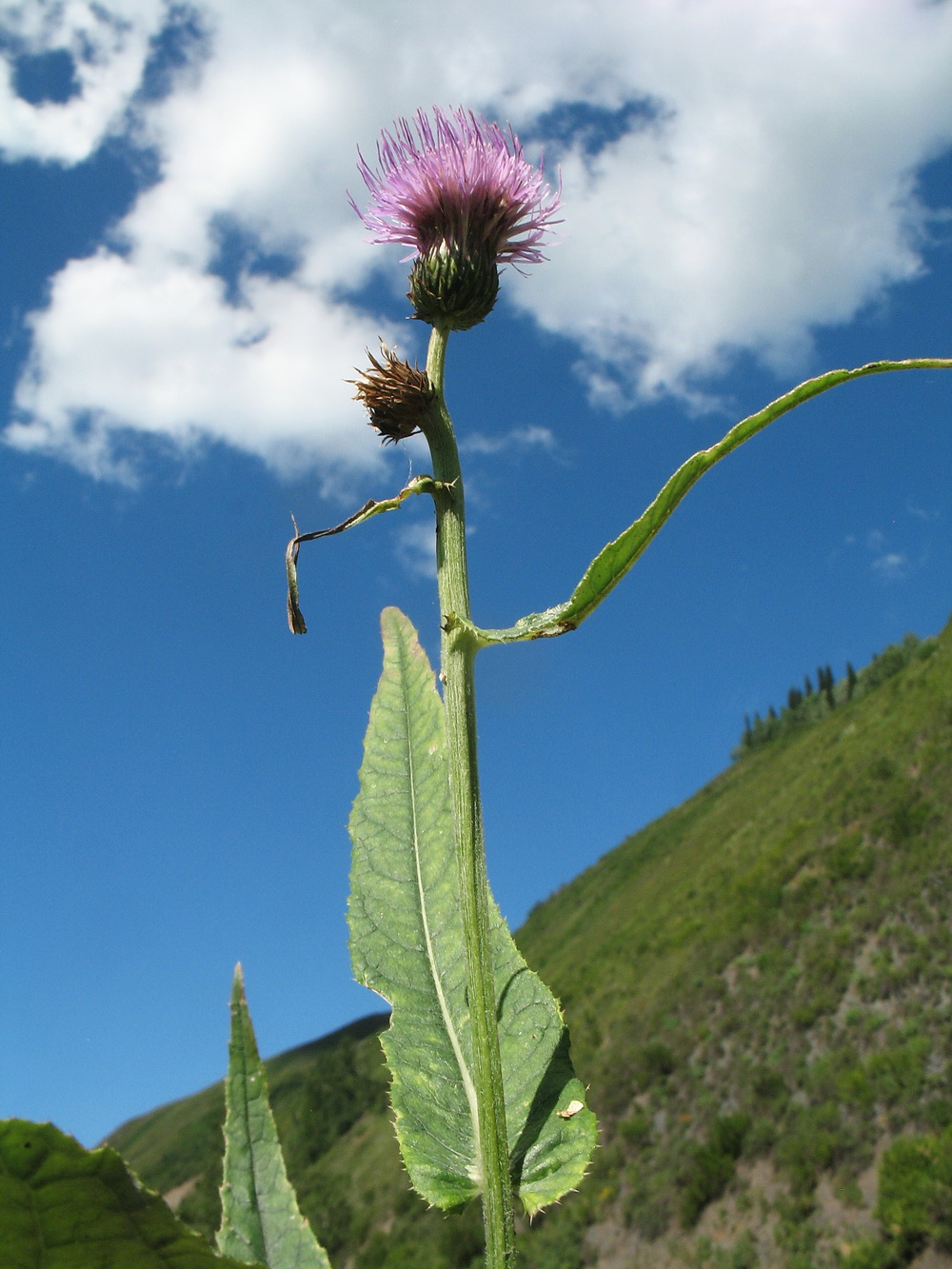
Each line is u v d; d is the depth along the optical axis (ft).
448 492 4.75
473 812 4.24
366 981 4.89
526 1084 4.58
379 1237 156.35
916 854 159.94
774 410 4.00
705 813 349.41
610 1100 157.69
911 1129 107.14
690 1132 136.67
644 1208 126.31
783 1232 104.01
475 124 6.15
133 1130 406.62
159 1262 2.52
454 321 5.45
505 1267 3.83
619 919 284.20
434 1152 4.46
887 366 4.10
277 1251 3.74
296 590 4.83
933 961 132.77
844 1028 133.08
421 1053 4.70
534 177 5.97
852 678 399.85
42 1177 2.25
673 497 3.94
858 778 202.28
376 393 4.91
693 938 197.57
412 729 5.55
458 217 5.66
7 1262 2.37
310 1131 232.12
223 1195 3.78
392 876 5.18
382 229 5.86
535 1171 4.35
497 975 4.90
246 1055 4.09
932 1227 90.27
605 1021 191.62
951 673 211.61
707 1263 108.06
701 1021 163.63
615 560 3.96
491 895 5.09
